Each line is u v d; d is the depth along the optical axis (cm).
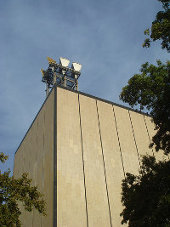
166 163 1645
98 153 3559
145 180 1675
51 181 3050
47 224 2867
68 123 3525
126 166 3750
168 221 1351
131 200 1672
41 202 1645
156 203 1484
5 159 1633
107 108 4222
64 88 3884
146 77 1589
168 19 1462
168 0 1444
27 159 4359
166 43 1454
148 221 1432
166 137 1644
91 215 2964
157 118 1611
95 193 3162
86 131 3647
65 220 2750
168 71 1578
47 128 3681
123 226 3134
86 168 3294
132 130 4288
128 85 1672
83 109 3859
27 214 3734
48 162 3316
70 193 2958
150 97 1602
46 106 3966
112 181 3438
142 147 4188
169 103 1520
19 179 1622
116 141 3916
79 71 5778
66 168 3119
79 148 3406
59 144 3250
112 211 3166
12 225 1408
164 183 1527
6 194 1472
